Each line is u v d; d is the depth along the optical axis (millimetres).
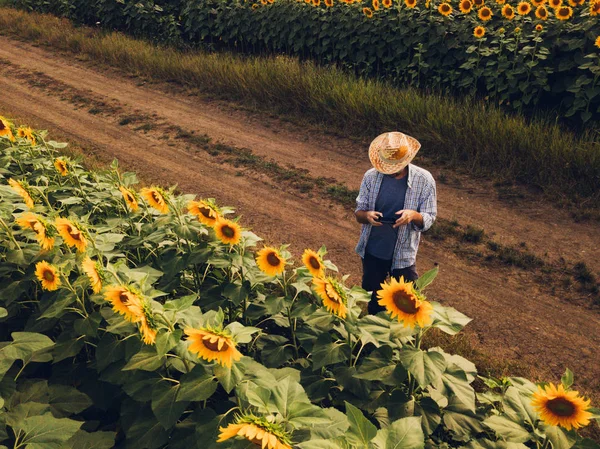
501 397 3102
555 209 6895
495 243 6258
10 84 12891
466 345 4574
